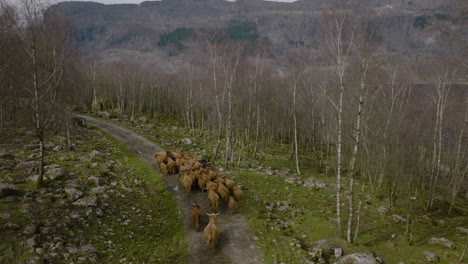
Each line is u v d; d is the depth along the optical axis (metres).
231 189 20.39
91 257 11.54
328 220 18.11
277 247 13.73
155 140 39.84
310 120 43.66
